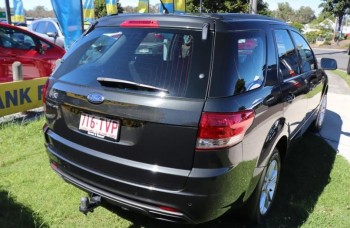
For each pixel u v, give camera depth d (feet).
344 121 22.27
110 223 10.37
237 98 8.15
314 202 12.17
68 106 9.29
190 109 7.71
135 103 8.07
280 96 10.37
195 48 8.21
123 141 8.36
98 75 8.95
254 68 9.27
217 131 7.68
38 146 15.47
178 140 7.79
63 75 9.80
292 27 13.76
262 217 10.78
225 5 91.50
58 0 28.99
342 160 15.81
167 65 8.27
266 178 10.50
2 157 14.25
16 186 12.03
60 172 9.81
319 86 16.47
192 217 8.10
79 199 11.44
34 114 20.63
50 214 10.56
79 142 9.20
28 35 24.32
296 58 13.24
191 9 92.89
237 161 8.16
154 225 10.41
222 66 8.05
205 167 7.79
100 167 8.79
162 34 8.70
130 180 8.34
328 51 101.09
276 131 10.32
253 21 10.09
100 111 8.57
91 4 36.63
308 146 17.28
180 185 7.89
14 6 50.57
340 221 11.11
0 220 10.14
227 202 8.34
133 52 8.87
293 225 10.83
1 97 18.51
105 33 9.75
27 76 24.02
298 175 14.10
